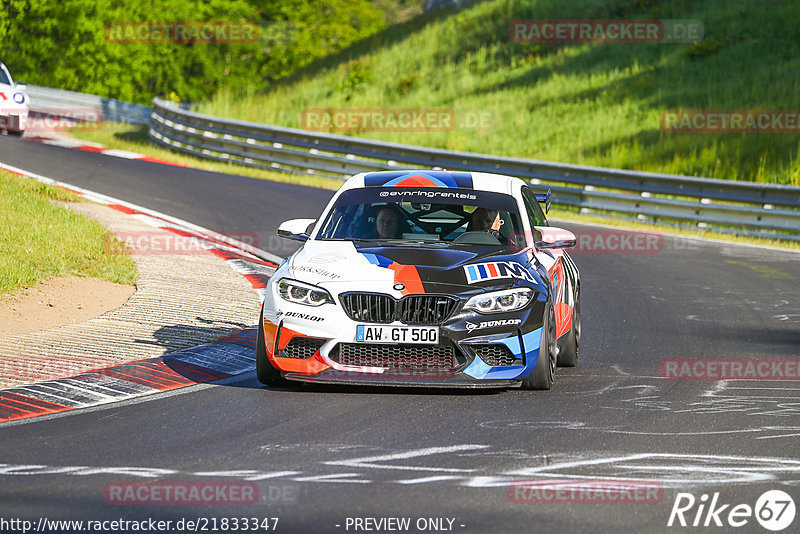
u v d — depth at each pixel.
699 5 138.62
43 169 76.06
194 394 26.11
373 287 25.84
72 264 41.28
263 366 26.86
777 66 116.12
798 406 25.77
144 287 40.28
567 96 121.00
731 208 73.88
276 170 93.88
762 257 61.50
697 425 23.42
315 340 25.97
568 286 31.02
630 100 115.81
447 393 26.73
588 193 80.69
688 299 45.81
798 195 72.88
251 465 19.58
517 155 106.69
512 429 22.73
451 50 145.00
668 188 78.50
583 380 28.91
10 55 185.88
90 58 190.38
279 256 52.03
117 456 20.19
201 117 100.06
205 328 34.09
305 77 151.12
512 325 25.95
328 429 22.58
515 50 139.75
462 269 26.66
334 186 86.25
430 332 25.48
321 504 17.12
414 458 20.16
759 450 21.14
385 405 25.14
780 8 130.62
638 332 37.56
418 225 29.45
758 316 41.56
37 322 33.34
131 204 64.94
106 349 30.33
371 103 130.50
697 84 116.31
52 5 185.38
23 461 19.78
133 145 104.62
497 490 17.98
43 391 25.62
